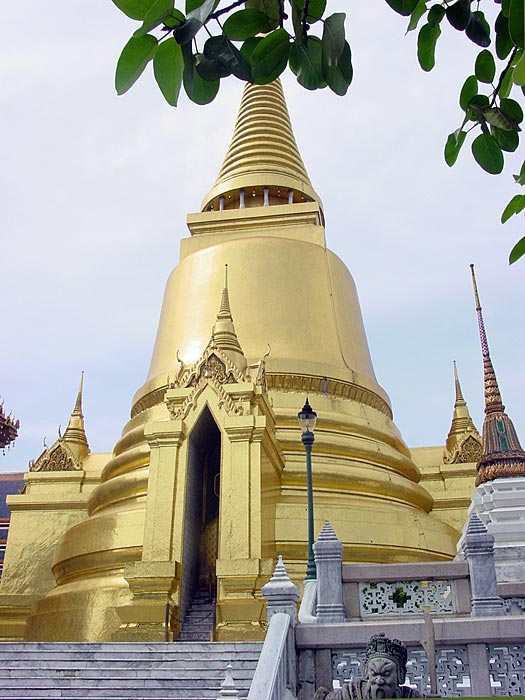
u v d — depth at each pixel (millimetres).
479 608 9969
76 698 11781
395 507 20859
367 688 8039
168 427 18469
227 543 16672
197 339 24047
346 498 20297
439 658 9102
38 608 19984
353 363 25031
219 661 12766
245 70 2723
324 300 25688
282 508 18859
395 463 22844
